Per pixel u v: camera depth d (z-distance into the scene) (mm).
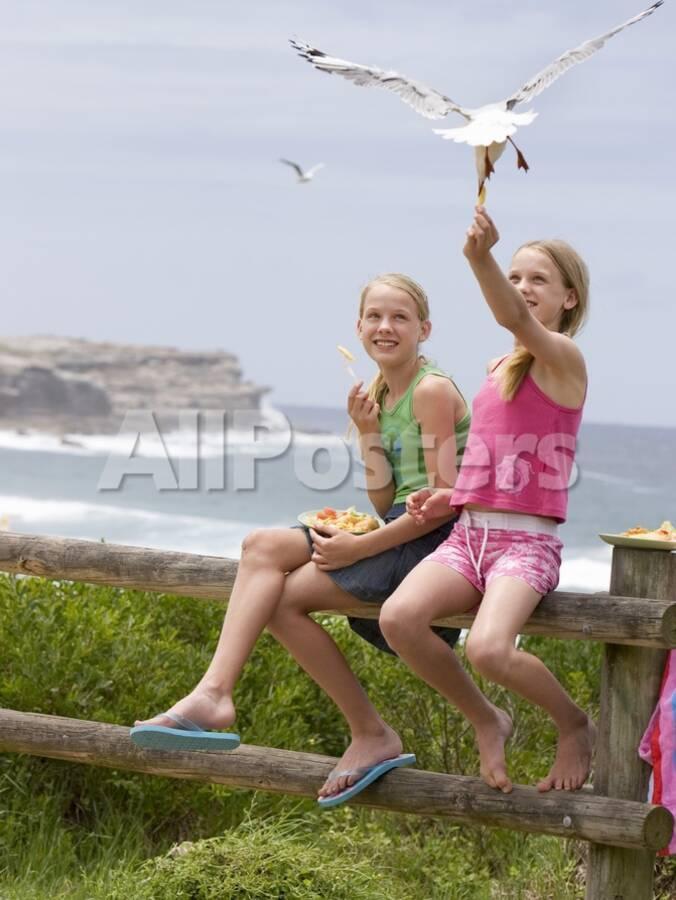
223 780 7965
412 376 7711
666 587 6871
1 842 9164
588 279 7496
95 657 10477
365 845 9742
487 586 6875
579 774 7023
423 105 5496
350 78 5574
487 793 7137
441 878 9273
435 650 6891
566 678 11555
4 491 87812
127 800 10180
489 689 10812
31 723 8602
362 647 11742
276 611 7391
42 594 11055
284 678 11297
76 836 9742
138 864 9172
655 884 9141
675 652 6832
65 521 67625
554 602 6887
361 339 7762
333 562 7277
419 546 7445
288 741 10531
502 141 5375
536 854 9664
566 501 7098
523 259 7410
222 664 7113
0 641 10414
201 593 8000
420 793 7344
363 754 7453
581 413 7156
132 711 10234
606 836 6734
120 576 8234
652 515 80375
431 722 10766
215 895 7582
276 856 7926
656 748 6801
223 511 74938
